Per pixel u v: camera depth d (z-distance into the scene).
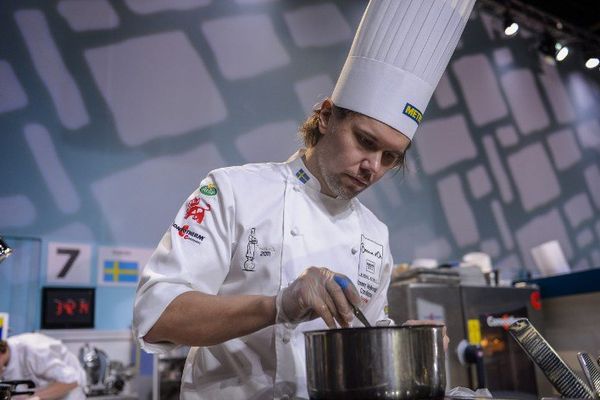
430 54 1.21
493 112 6.98
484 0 7.00
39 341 3.19
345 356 0.76
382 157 1.20
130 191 4.60
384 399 0.75
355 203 1.38
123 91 4.73
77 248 4.30
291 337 1.11
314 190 1.26
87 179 4.45
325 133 1.23
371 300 1.34
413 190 6.07
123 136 4.66
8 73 4.32
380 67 1.15
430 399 0.78
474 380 3.04
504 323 0.95
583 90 8.07
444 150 6.43
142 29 4.94
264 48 5.58
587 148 7.86
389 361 0.75
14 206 4.14
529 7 7.07
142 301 1.00
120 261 4.45
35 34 4.48
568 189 7.45
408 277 3.24
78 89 4.55
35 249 4.16
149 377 3.93
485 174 6.67
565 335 3.23
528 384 3.16
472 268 3.40
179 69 5.05
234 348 1.16
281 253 1.18
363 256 1.32
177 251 1.07
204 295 0.99
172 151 4.86
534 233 6.89
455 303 3.11
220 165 5.06
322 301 0.89
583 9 7.13
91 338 4.12
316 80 5.84
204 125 5.06
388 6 1.18
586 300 3.14
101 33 4.74
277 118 5.48
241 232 1.17
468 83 6.86
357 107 1.15
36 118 4.35
